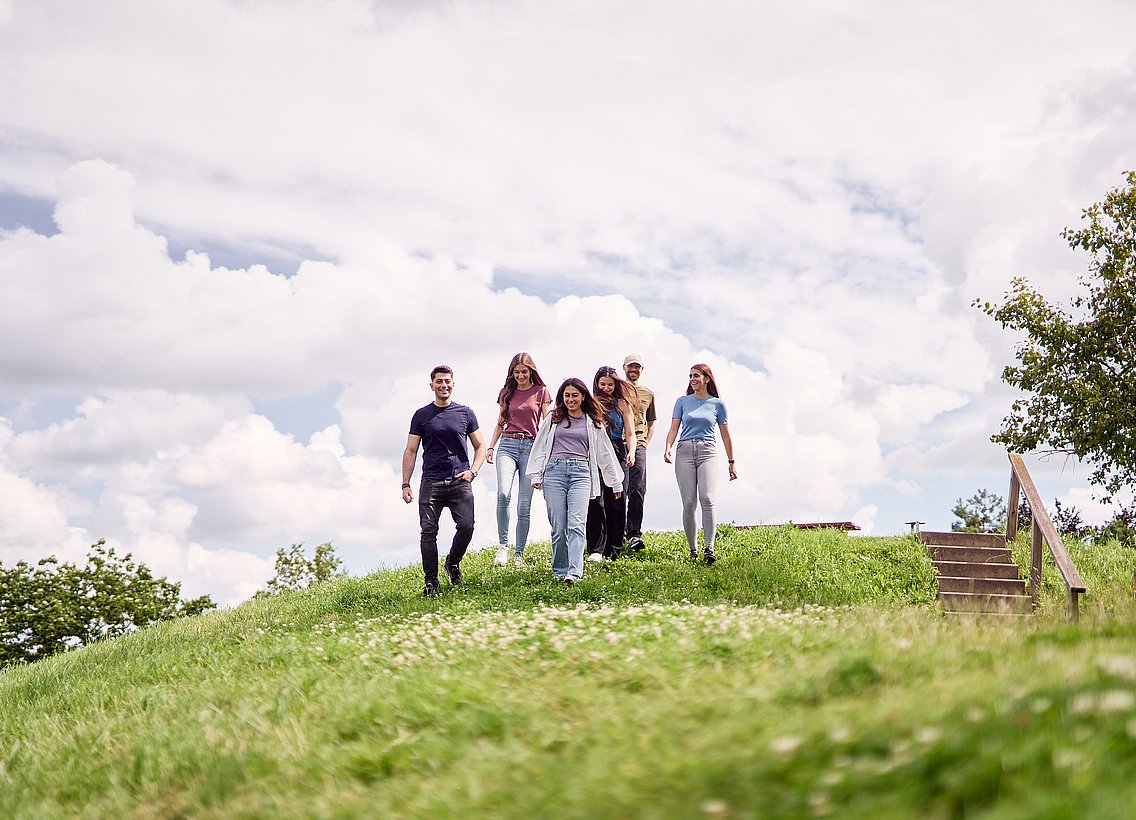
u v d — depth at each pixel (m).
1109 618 6.59
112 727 6.00
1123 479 21.36
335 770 4.09
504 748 3.81
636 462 13.15
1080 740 2.58
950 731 2.79
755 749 3.00
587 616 7.61
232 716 5.54
